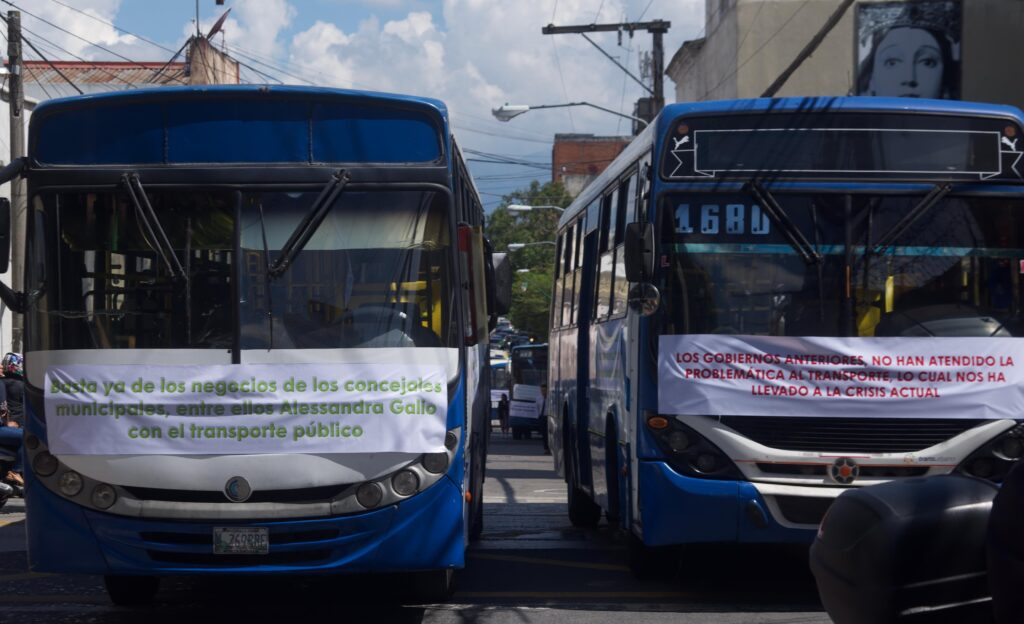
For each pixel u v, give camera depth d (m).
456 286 7.49
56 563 7.23
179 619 8.09
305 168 7.48
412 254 7.45
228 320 7.30
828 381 8.31
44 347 7.37
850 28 30.33
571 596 8.98
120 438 7.21
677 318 8.44
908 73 30.00
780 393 8.31
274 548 7.14
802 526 8.20
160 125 7.52
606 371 10.52
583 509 13.22
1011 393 8.36
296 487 7.17
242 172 7.46
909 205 8.55
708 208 8.55
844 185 8.55
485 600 8.80
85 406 7.25
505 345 81.94
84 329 7.34
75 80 38.94
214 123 7.52
